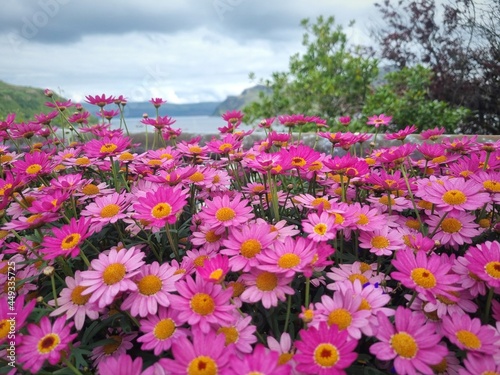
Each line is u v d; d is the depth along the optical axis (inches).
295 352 7.8
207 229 10.9
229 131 18.0
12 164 16.7
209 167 14.8
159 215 9.7
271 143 15.1
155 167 14.3
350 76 51.5
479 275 8.2
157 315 8.8
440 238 10.9
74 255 8.6
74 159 15.0
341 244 10.6
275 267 8.3
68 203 12.8
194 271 9.9
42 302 9.0
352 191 13.7
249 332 8.0
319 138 23.6
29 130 18.2
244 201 10.8
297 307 9.5
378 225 10.4
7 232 11.9
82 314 8.9
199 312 7.9
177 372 6.7
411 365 7.0
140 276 8.9
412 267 8.5
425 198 10.5
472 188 10.2
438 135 17.5
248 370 6.3
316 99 52.3
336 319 7.8
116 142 13.7
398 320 7.5
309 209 12.0
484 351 7.3
